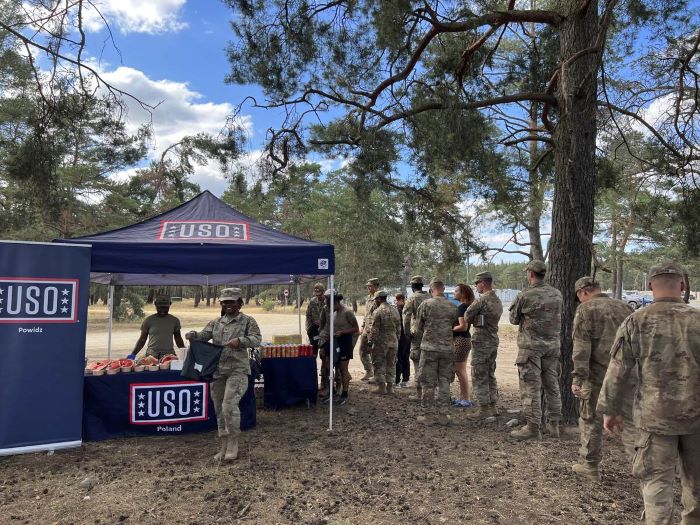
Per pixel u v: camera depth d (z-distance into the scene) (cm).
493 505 374
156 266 539
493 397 639
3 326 487
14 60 951
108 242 536
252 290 6047
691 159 712
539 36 833
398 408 705
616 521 347
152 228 616
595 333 414
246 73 711
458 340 729
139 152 760
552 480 422
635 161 834
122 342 1656
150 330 687
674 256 1015
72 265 519
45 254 508
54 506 377
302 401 707
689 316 274
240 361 491
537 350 537
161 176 2408
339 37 690
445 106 623
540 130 766
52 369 506
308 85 737
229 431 478
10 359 488
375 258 2391
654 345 276
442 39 692
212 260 548
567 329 606
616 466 461
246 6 658
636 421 282
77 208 2077
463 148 636
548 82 737
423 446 523
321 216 2825
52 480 429
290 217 3444
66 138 728
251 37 686
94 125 715
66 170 1939
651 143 770
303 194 945
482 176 808
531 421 540
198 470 454
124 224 2219
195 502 383
